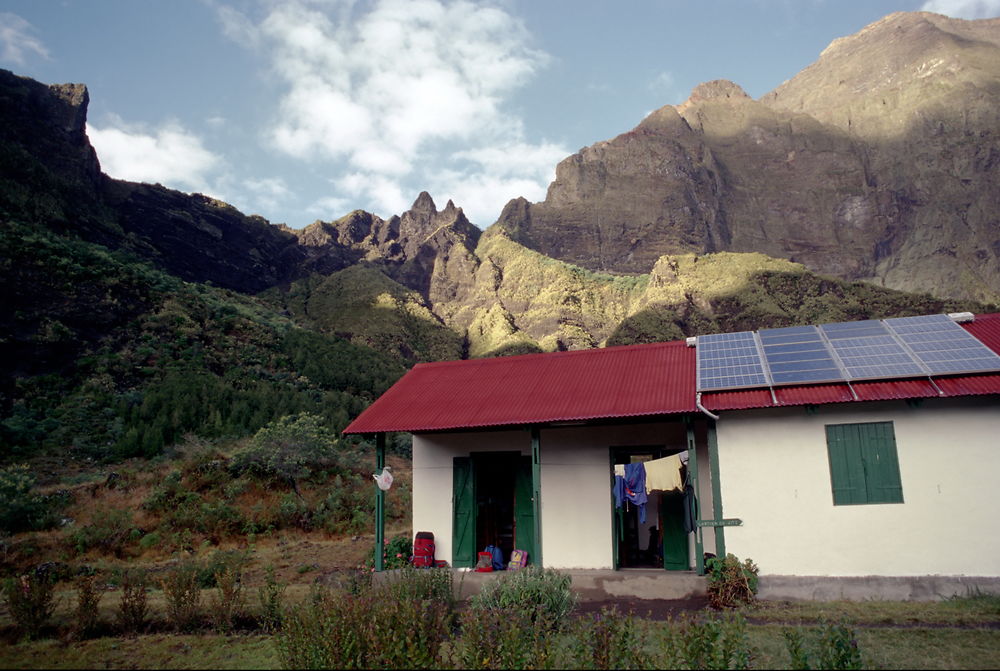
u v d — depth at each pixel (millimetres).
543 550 16016
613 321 112312
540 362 17969
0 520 25531
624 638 8203
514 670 8000
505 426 15109
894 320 15375
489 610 10633
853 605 11945
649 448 15758
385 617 8875
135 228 106000
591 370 16781
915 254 170875
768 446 13523
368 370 73188
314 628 8977
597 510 15859
